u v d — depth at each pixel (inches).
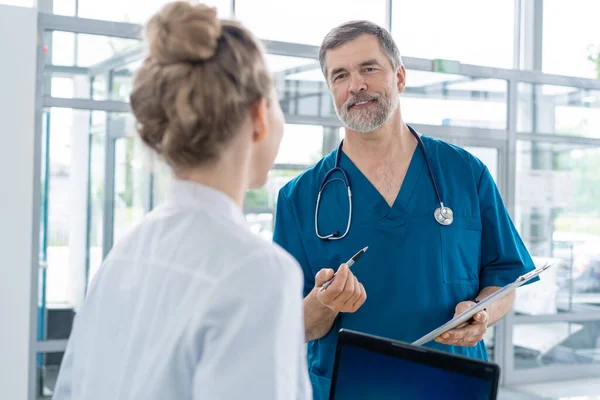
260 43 29.2
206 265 26.8
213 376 24.8
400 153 64.1
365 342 40.0
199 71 27.1
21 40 131.8
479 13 196.1
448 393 36.1
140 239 30.6
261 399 24.8
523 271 62.7
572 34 205.6
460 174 64.1
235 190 29.5
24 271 133.3
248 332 25.2
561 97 189.5
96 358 30.1
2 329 132.3
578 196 191.3
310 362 62.7
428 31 190.4
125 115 145.7
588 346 191.0
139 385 26.7
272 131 30.3
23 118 132.5
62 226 142.5
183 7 27.9
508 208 184.2
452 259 61.7
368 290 60.9
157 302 27.6
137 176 147.4
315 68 160.9
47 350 141.0
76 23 141.2
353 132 63.2
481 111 180.2
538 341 185.8
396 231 61.7
